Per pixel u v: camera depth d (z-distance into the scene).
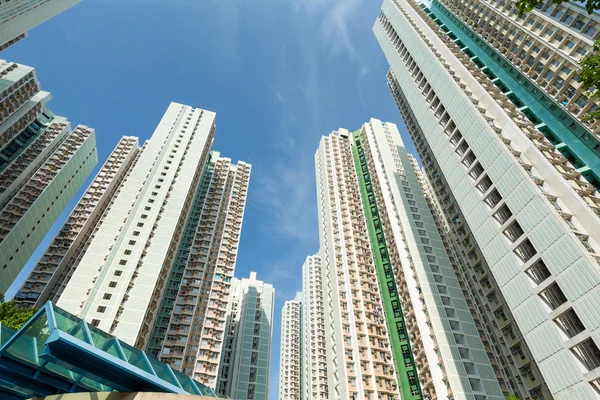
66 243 88.44
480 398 50.03
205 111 103.25
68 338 12.18
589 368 30.38
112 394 14.02
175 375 16.45
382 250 80.06
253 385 88.19
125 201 74.00
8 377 13.33
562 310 33.25
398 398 58.41
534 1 17.16
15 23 69.56
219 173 106.00
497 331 53.47
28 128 100.38
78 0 84.19
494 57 67.19
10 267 79.00
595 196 40.00
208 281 79.12
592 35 50.03
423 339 57.97
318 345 109.44
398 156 95.06
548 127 51.62
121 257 63.03
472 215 47.62
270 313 109.00
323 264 84.44
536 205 38.53
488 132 48.19
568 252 33.94
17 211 83.38
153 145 87.81
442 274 66.81
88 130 112.88
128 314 56.50
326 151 107.12
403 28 82.62
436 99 63.81
